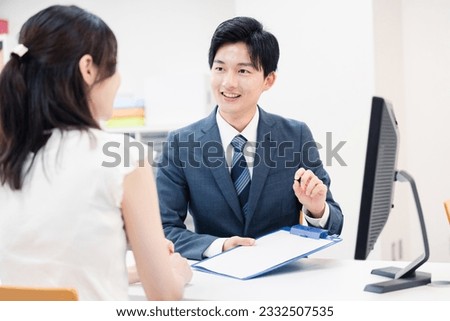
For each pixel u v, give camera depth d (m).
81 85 1.00
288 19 3.12
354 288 1.21
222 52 1.67
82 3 4.00
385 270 1.32
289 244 1.46
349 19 2.96
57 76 0.99
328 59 3.02
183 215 1.79
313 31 3.06
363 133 2.94
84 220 0.97
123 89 3.90
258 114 1.80
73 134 1.00
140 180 1.02
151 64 3.83
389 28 3.10
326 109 3.04
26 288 0.89
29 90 0.99
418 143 3.25
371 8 2.90
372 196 1.09
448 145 3.18
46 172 0.98
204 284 1.27
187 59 3.73
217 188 1.74
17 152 1.00
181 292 1.11
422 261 1.24
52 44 0.98
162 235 1.06
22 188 1.00
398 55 3.22
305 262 1.50
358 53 2.95
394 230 3.07
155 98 3.36
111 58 1.04
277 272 1.38
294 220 1.79
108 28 1.05
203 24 3.68
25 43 1.00
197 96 3.25
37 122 0.99
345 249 3.02
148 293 1.07
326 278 1.31
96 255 0.97
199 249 1.55
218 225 1.75
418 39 3.23
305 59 3.09
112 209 0.99
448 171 3.19
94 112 1.06
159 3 3.79
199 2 3.68
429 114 3.22
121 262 1.02
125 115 3.42
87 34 1.00
